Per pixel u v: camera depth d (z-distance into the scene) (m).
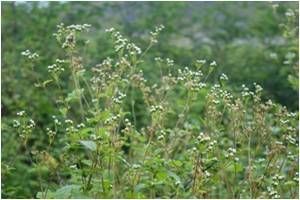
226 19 12.77
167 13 12.27
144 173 5.24
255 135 5.44
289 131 5.29
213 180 5.10
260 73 11.05
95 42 10.46
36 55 5.41
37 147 7.89
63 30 5.11
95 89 5.13
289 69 10.18
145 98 5.50
